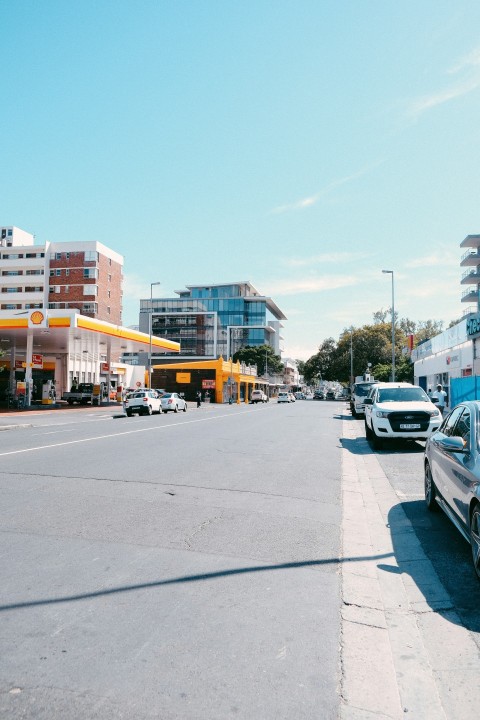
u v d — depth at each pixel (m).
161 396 39.06
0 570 4.58
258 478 9.33
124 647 3.29
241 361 111.44
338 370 87.06
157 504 7.13
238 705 2.73
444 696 2.92
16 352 56.81
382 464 11.83
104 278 77.31
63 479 8.88
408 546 5.68
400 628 3.73
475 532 4.70
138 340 47.84
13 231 84.94
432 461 6.91
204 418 29.27
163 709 2.68
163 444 14.57
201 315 112.94
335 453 13.46
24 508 6.81
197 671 3.03
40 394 54.75
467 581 4.64
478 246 76.94
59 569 4.62
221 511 6.84
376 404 14.80
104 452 12.65
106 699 2.76
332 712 2.70
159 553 5.11
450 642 3.53
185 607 3.90
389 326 84.94
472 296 76.12
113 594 4.11
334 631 3.59
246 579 4.50
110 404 53.41
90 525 6.04
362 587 4.42
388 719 2.67
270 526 6.19
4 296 75.94
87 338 44.56
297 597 4.15
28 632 3.47
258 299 116.69
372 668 3.14
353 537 5.91
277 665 3.12
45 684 2.88
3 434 18.59
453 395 24.67
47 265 75.38
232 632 3.52
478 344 27.19
